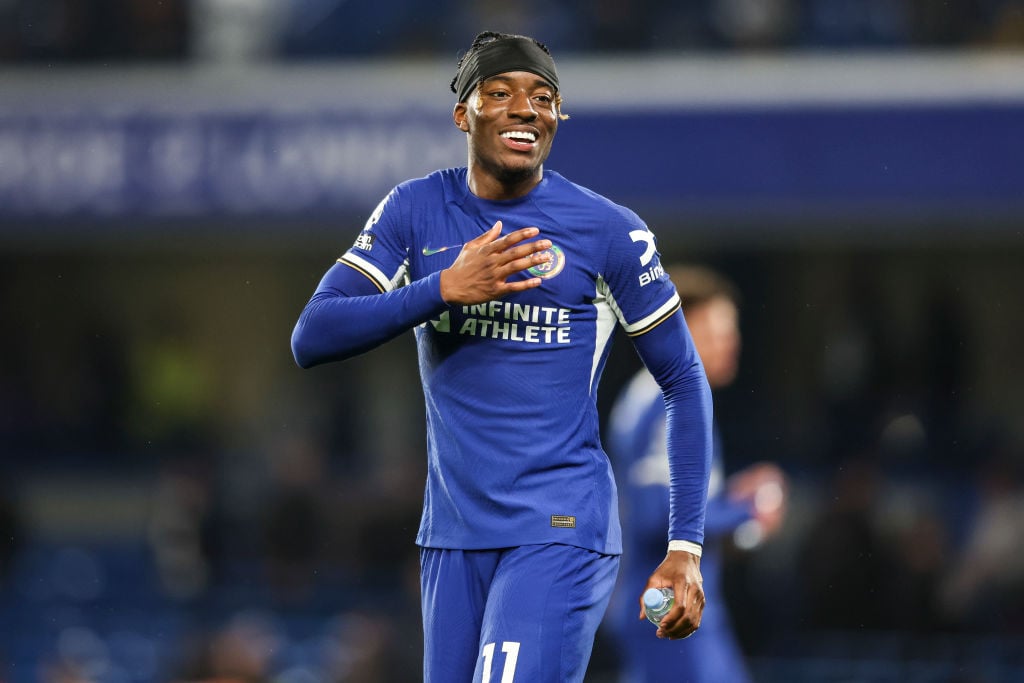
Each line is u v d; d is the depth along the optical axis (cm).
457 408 1268
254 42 4650
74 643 3628
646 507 2002
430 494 1302
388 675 3012
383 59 4575
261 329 5028
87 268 5044
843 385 4431
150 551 4481
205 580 3812
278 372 5000
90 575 4328
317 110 4009
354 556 3697
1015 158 3806
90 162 4056
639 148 3903
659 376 1320
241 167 4012
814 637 3066
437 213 1290
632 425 2041
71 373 4994
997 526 3297
